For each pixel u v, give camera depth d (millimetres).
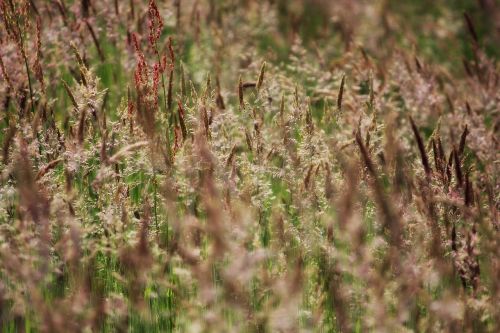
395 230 3678
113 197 3859
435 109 5734
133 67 5309
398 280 3633
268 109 4648
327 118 4949
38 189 3488
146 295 3752
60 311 3186
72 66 5258
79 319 3426
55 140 4059
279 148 4234
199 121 4055
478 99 6188
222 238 3246
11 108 4816
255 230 3994
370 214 4141
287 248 3797
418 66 5969
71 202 3730
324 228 4059
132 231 3748
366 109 5254
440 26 8344
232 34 6852
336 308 3600
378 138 4352
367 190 4004
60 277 3617
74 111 4363
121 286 3797
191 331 3459
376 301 3510
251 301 3639
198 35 6336
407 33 7895
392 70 6164
